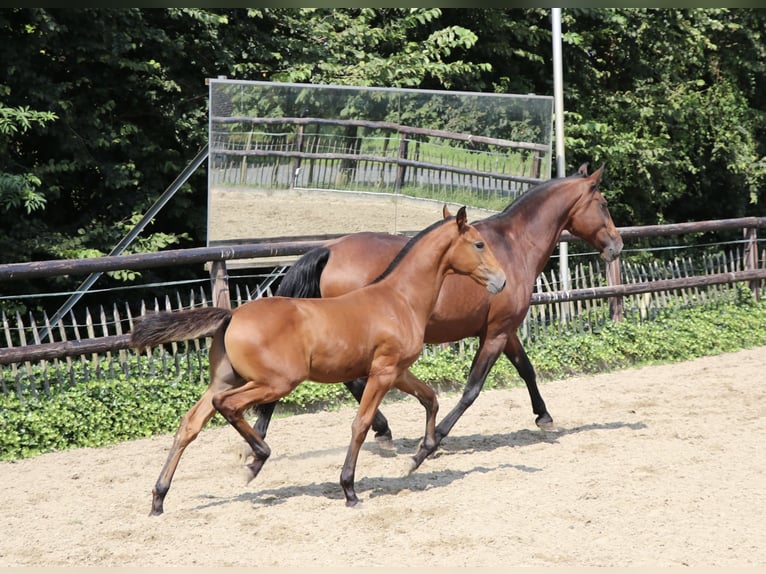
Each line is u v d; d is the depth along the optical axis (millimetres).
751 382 10297
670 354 11938
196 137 13523
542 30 16047
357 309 6082
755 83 20469
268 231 9914
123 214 13164
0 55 11594
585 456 7332
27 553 5273
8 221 12016
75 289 12422
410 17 14922
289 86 9828
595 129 15898
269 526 5660
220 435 8258
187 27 13664
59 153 12688
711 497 6191
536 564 5023
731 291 13961
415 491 6438
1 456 7453
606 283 13094
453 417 7199
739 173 18906
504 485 6531
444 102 10773
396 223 10672
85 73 12852
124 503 6234
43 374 8336
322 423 8672
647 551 5227
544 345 11234
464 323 7348
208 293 13852
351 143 10312
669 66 18375
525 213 7891
